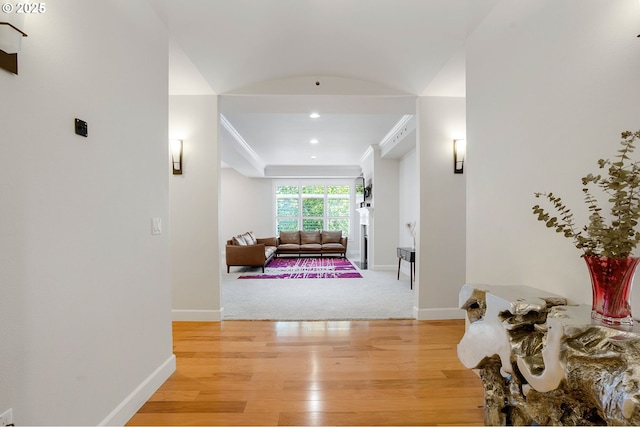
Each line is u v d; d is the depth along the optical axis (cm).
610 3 119
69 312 127
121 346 161
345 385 200
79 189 133
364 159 792
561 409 116
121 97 163
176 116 326
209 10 201
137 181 178
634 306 112
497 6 192
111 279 154
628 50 112
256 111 367
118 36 161
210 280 326
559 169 143
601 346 97
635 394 82
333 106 350
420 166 329
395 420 166
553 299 136
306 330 299
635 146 110
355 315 345
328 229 1021
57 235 121
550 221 121
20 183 106
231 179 993
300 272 638
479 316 169
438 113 329
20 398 105
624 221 101
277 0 195
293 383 203
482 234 207
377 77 304
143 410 174
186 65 269
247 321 326
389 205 664
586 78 129
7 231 101
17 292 104
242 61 270
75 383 130
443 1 193
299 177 980
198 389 196
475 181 215
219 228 330
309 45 251
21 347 106
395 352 249
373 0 195
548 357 108
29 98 109
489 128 200
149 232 190
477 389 196
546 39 151
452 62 267
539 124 156
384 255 664
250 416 169
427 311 330
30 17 110
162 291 205
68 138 127
